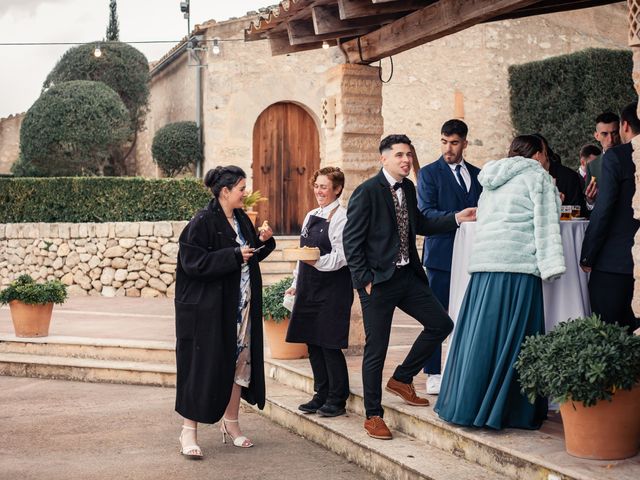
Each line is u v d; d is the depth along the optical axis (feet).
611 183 14.94
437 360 18.37
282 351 24.07
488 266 15.25
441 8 19.06
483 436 14.73
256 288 17.90
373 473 16.11
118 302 43.11
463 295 17.11
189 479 15.97
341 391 18.71
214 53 50.03
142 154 66.90
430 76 53.06
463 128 18.39
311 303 18.53
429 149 53.16
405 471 14.84
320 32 21.58
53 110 53.42
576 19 54.13
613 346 12.93
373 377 16.79
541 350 13.65
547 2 21.89
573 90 48.44
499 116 53.57
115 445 18.61
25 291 29.14
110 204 47.96
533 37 53.98
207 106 50.85
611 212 14.99
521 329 14.97
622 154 15.07
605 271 15.29
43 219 49.26
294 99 51.93
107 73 58.90
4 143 71.05
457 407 15.15
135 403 23.30
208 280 17.10
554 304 15.92
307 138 53.01
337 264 18.13
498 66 53.57
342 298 18.47
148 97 61.05
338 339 18.37
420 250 49.01
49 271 47.98
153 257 46.19
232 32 50.85
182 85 56.59
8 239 49.75
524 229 15.24
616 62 47.29
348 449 17.15
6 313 39.24
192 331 17.12
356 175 23.44
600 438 13.14
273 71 51.55
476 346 15.12
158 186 47.78
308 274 18.58
